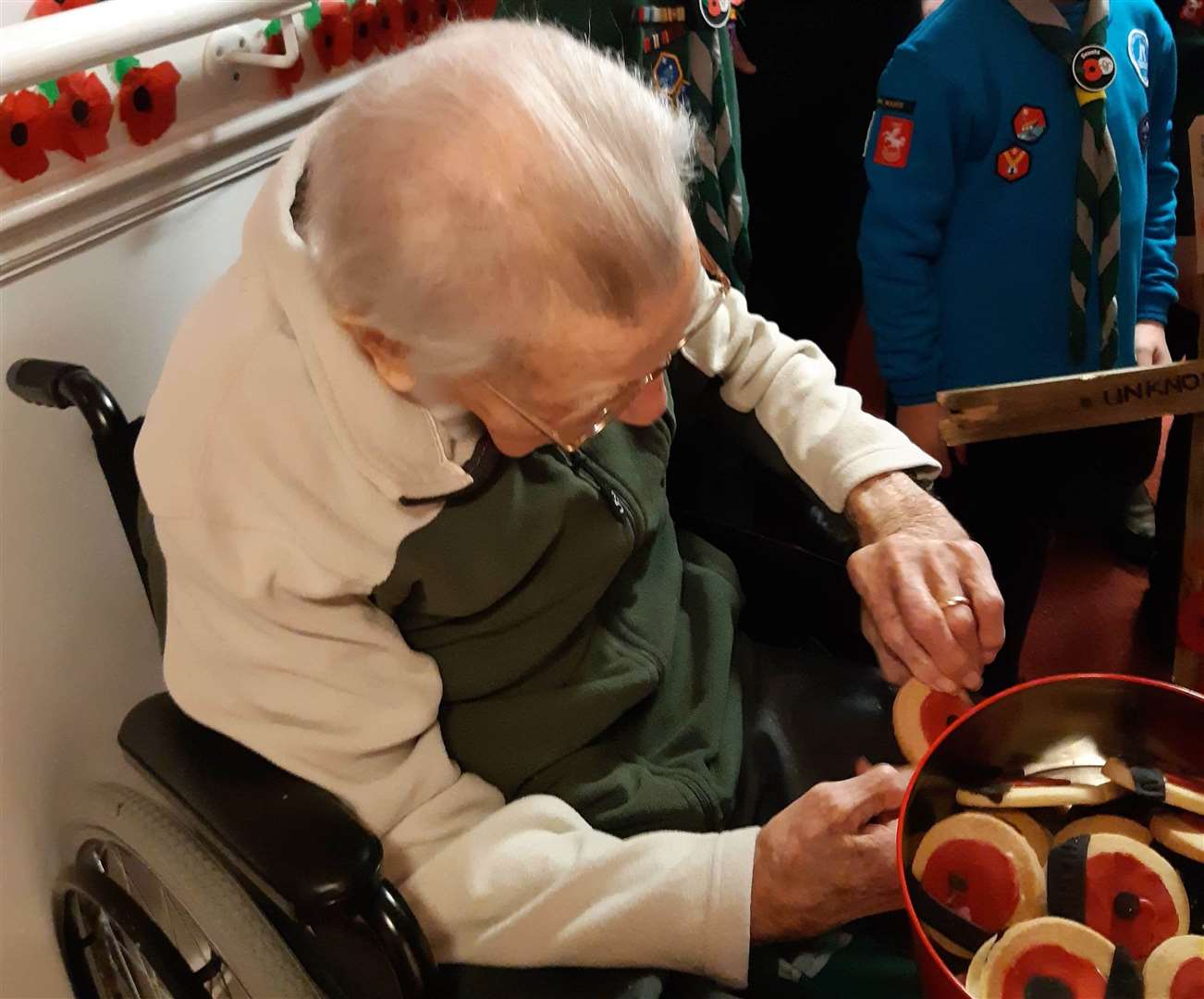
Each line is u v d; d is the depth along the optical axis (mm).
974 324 1227
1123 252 1168
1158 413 899
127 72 821
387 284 503
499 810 753
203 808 637
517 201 479
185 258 939
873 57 1465
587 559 793
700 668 894
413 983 595
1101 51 1062
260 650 684
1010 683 1197
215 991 977
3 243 776
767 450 956
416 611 767
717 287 908
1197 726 594
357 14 1053
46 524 887
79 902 953
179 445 658
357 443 643
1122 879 578
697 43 1023
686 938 675
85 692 962
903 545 818
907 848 583
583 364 525
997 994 534
